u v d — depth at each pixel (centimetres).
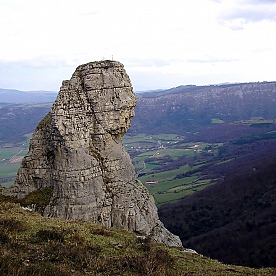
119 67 3094
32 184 2861
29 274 1143
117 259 1495
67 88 2877
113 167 2936
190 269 1639
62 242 1602
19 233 1677
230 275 1644
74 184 2616
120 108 2981
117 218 2773
